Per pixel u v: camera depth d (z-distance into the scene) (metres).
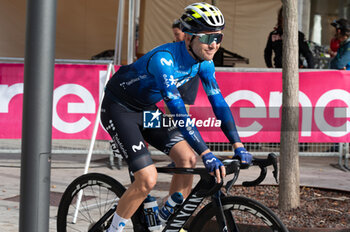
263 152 6.64
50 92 2.31
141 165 2.77
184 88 3.85
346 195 4.51
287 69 4.07
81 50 12.35
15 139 6.68
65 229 3.28
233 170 2.54
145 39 10.46
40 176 2.30
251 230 3.38
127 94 2.86
